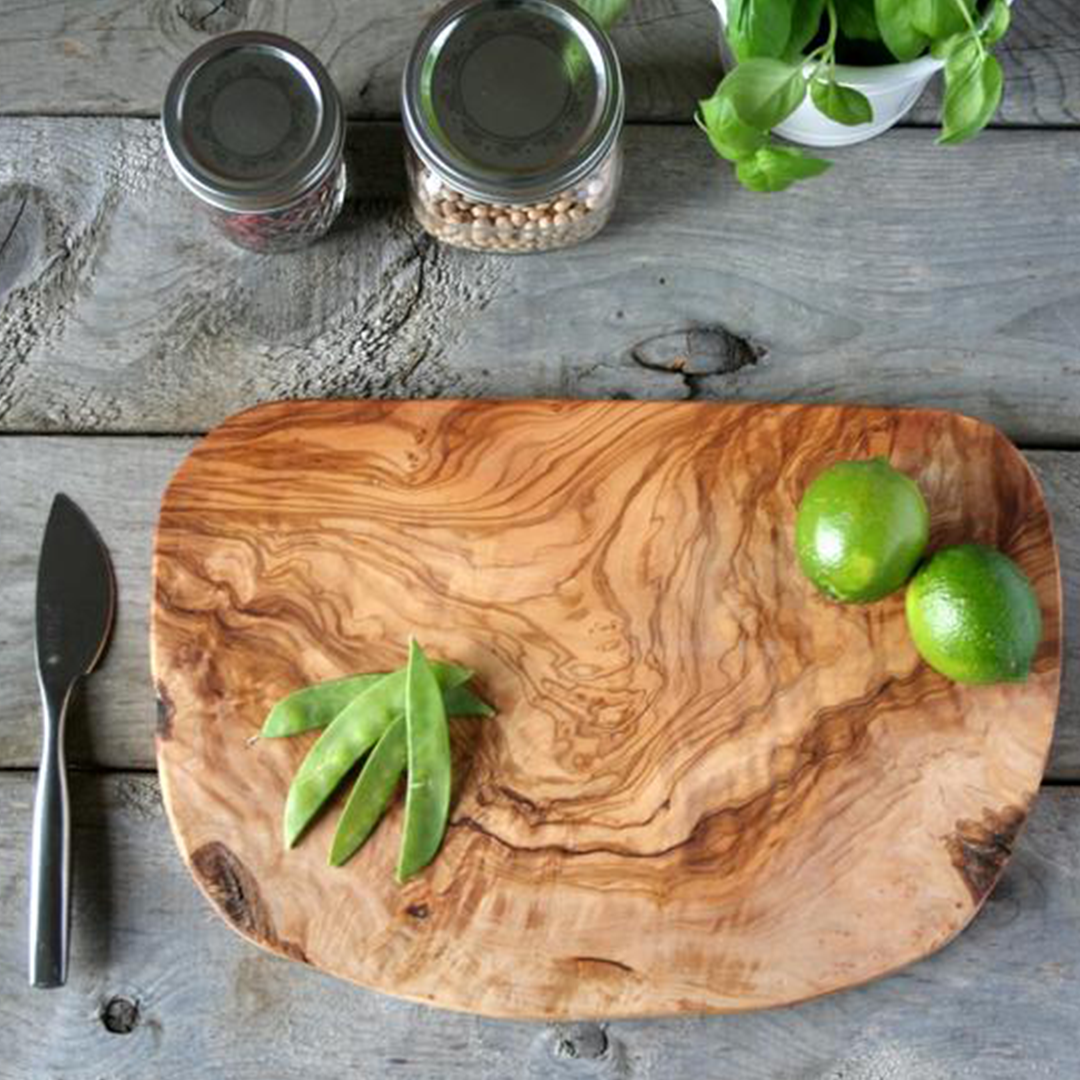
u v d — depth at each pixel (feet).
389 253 2.86
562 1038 2.69
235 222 2.71
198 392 2.83
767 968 2.60
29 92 2.88
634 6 2.89
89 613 2.74
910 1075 2.68
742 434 2.72
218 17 2.89
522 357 2.84
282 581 2.68
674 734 2.66
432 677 2.59
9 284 2.85
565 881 2.61
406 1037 2.68
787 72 2.37
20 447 2.81
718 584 2.69
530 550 2.70
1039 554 2.68
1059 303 2.85
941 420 2.72
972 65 2.39
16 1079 2.68
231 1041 2.68
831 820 2.63
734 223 2.87
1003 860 2.62
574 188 2.66
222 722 2.64
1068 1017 2.68
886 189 2.87
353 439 2.72
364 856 2.61
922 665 2.67
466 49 2.59
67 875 2.64
